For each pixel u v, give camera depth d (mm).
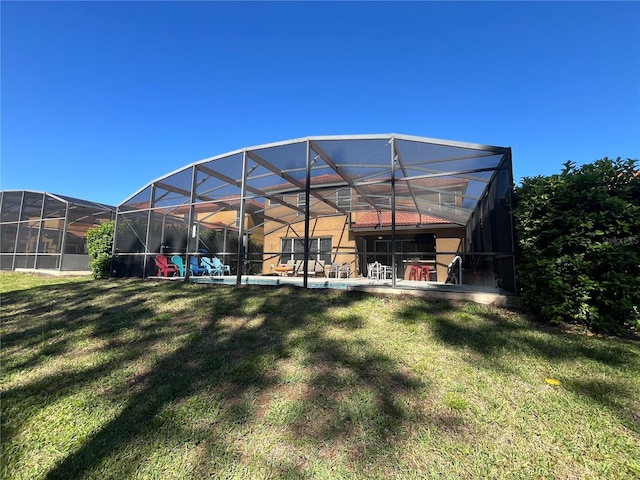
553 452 2168
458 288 7109
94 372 3613
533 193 4910
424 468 2066
